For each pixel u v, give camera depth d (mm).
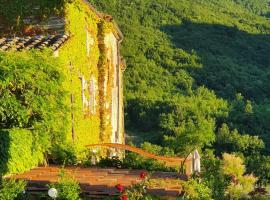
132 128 58438
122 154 24266
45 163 13852
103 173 12406
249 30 83000
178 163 16625
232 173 19422
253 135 54312
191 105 58062
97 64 21500
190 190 10281
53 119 13133
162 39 73500
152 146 36062
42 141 13055
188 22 79750
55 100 13164
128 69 66500
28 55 12797
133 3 76625
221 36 78938
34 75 12469
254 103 63156
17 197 9055
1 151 11328
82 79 18922
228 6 98562
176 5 82438
